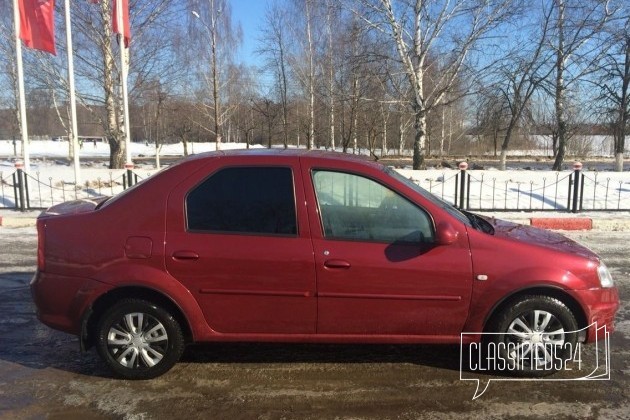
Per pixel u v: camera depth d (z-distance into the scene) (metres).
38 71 19.81
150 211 3.83
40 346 4.58
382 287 3.74
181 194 3.85
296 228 3.79
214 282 3.75
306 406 3.56
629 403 3.62
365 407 3.55
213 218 3.83
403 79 19.19
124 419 3.39
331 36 25.28
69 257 3.81
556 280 3.75
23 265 7.32
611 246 8.76
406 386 3.85
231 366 4.16
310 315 3.79
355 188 3.85
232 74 28.95
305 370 4.10
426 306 3.78
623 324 5.07
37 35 13.41
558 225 10.54
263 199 3.84
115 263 3.77
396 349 4.49
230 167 3.90
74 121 14.48
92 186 14.81
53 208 4.29
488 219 4.61
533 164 36.56
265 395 3.71
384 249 3.76
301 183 3.84
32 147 60.03
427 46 17.92
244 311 3.79
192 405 3.57
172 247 3.75
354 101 22.62
